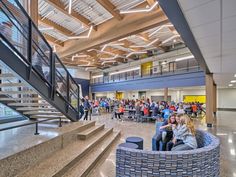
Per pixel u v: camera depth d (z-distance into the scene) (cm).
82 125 489
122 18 794
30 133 367
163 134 384
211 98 865
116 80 2111
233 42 433
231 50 496
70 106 518
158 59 1788
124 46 1314
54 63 414
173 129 361
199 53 528
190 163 185
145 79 1688
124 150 196
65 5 722
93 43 938
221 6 279
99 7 761
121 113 1101
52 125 481
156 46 1452
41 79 366
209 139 273
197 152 189
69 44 1116
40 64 410
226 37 402
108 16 832
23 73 308
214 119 1138
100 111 1565
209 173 198
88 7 760
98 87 2392
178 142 304
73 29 984
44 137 330
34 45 382
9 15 350
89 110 1040
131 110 1093
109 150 444
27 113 475
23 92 373
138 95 2188
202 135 313
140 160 188
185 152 187
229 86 1708
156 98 2008
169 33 1155
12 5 444
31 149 268
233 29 360
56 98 438
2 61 262
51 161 295
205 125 887
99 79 2436
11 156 230
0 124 438
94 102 1455
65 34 976
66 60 1716
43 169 263
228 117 1259
